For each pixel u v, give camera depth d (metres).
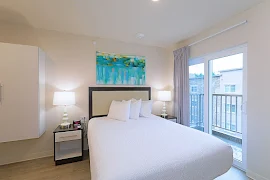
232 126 2.59
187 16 2.21
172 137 1.70
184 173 1.22
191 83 3.29
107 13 2.12
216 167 1.41
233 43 2.24
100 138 1.69
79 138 2.48
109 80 3.16
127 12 2.09
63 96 2.50
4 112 2.06
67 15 2.17
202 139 1.64
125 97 3.27
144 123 2.41
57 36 2.73
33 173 2.12
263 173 1.86
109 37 3.06
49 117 2.68
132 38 3.11
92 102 2.98
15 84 2.12
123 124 2.34
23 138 2.16
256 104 1.95
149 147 1.42
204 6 1.95
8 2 1.83
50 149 2.69
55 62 2.72
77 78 2.89
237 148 2.51
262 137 1.88
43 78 2.51
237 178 1.99
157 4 1.90
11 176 2.04
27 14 2.14
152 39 3.17
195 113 3.31
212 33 2.59
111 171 1.04
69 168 2.26
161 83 3.71
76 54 2.88
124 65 3.30
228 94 2.54
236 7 1.98
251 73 2.01
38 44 2.60
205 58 2.83
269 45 1.80
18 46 2.13
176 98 3.39
